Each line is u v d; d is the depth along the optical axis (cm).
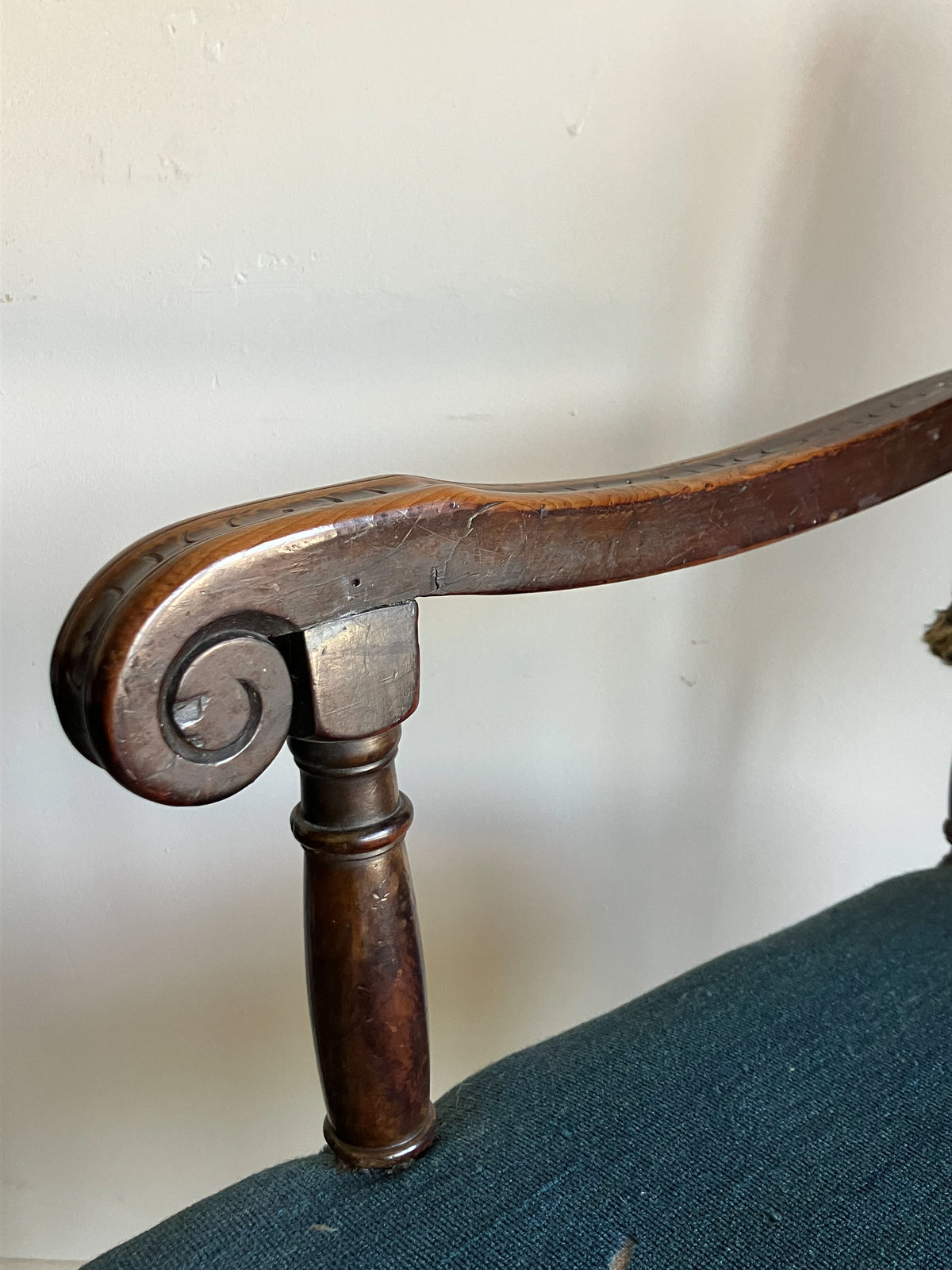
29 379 53
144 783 24
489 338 54
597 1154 32
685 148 51
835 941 43
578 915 70
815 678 64
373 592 28
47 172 49
